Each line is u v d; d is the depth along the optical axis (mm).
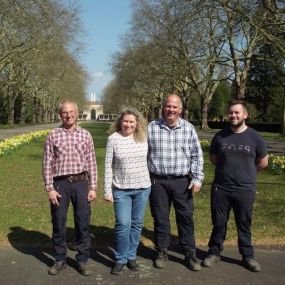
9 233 6668
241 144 5387
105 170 5355
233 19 20781
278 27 18734
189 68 33812
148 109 84250
